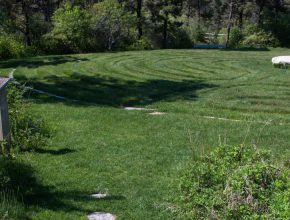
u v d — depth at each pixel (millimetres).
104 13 32281
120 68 21578
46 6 38719
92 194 7320
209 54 28734
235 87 17125
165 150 9617
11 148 8547
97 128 11523
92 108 13797
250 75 19891
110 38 32094
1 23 31062
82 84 17703
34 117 11758
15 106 10227
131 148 9789
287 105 14234
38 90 16562
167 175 8141
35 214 6352
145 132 11188
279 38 38938
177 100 15047
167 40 39062
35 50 29172
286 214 4977
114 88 17000
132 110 13711
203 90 16547
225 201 5664
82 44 30906
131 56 26297
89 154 9320
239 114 13102
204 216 5742
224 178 6133
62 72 20359
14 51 26844
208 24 54062
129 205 6844
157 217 6430
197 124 11859
